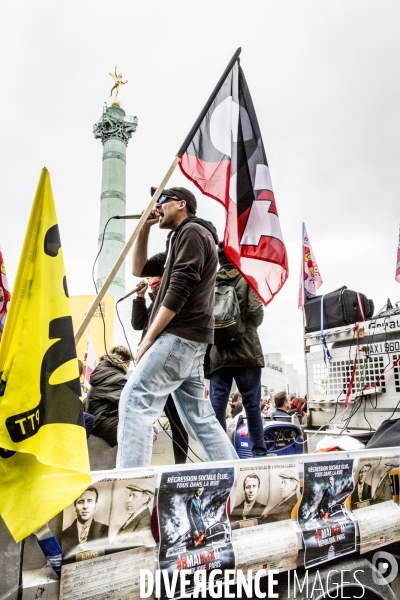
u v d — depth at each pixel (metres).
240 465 1.51
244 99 2.96
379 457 1.97
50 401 1.27
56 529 1.13
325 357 4.29
